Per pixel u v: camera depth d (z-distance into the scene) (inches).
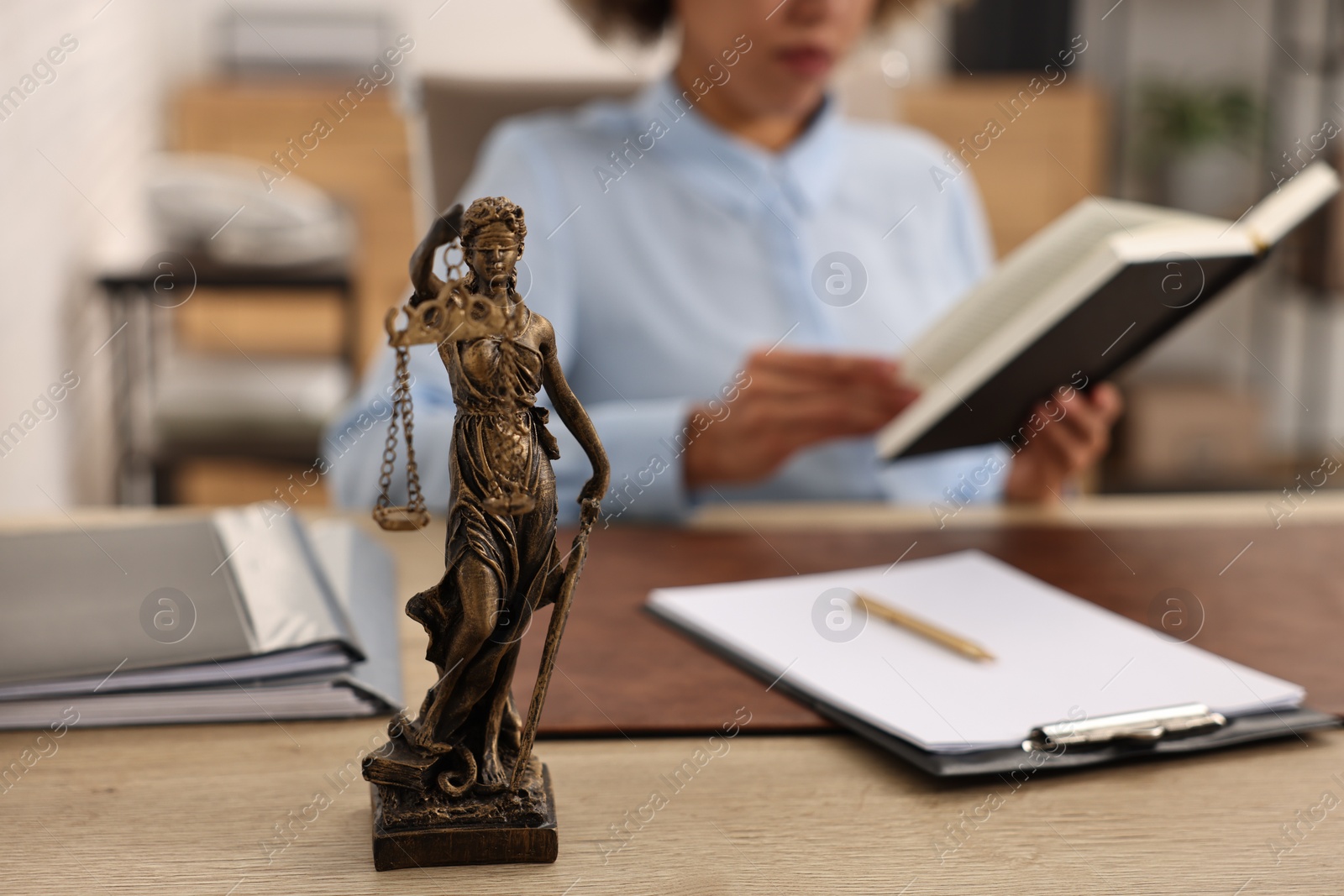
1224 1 134.0
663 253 52.8
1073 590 31.3
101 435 94.4
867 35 57.8
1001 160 125.3
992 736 22.5
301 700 23.9
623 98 59.8
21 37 72.7
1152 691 24.6
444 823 19.1
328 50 120.6
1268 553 34.6
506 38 121.6
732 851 19.7
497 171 53.3
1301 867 19.4
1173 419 124.5
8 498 68.7
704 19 49.8
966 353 33.8
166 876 18.7
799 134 55.2
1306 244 118.2
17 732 23.1
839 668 25.6
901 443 34.1
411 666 26.0
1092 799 21.4
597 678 25.8
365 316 121.6
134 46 109.6
